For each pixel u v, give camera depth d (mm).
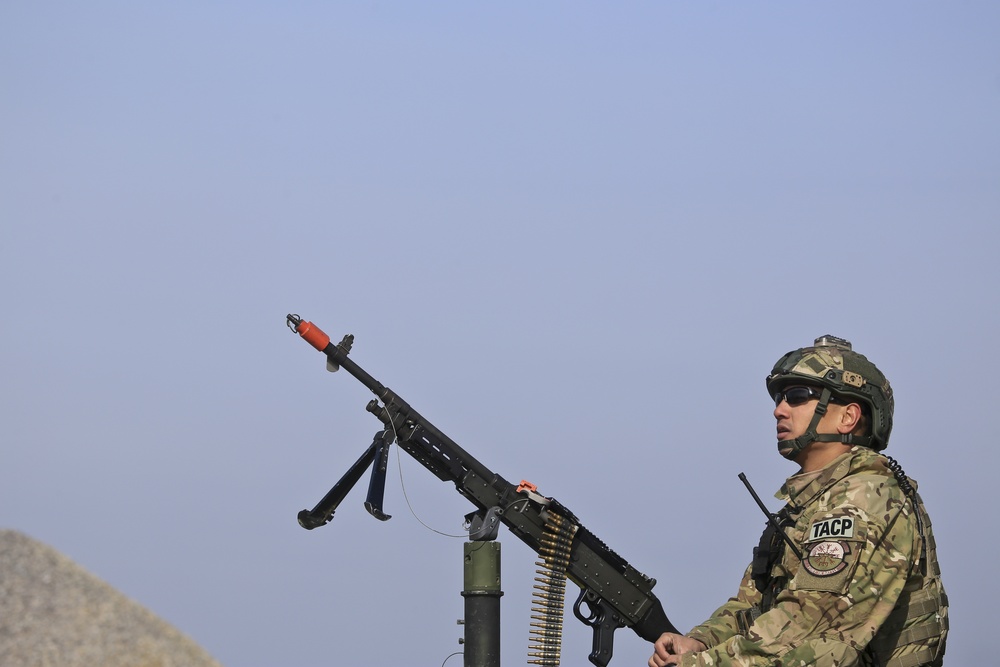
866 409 8930
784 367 8945
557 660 9648
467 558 9234
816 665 7848
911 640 8219
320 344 9562
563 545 9648
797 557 8539
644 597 9875
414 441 9531
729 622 9328
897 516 8195
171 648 5547
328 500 9734
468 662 9070
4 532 5883
